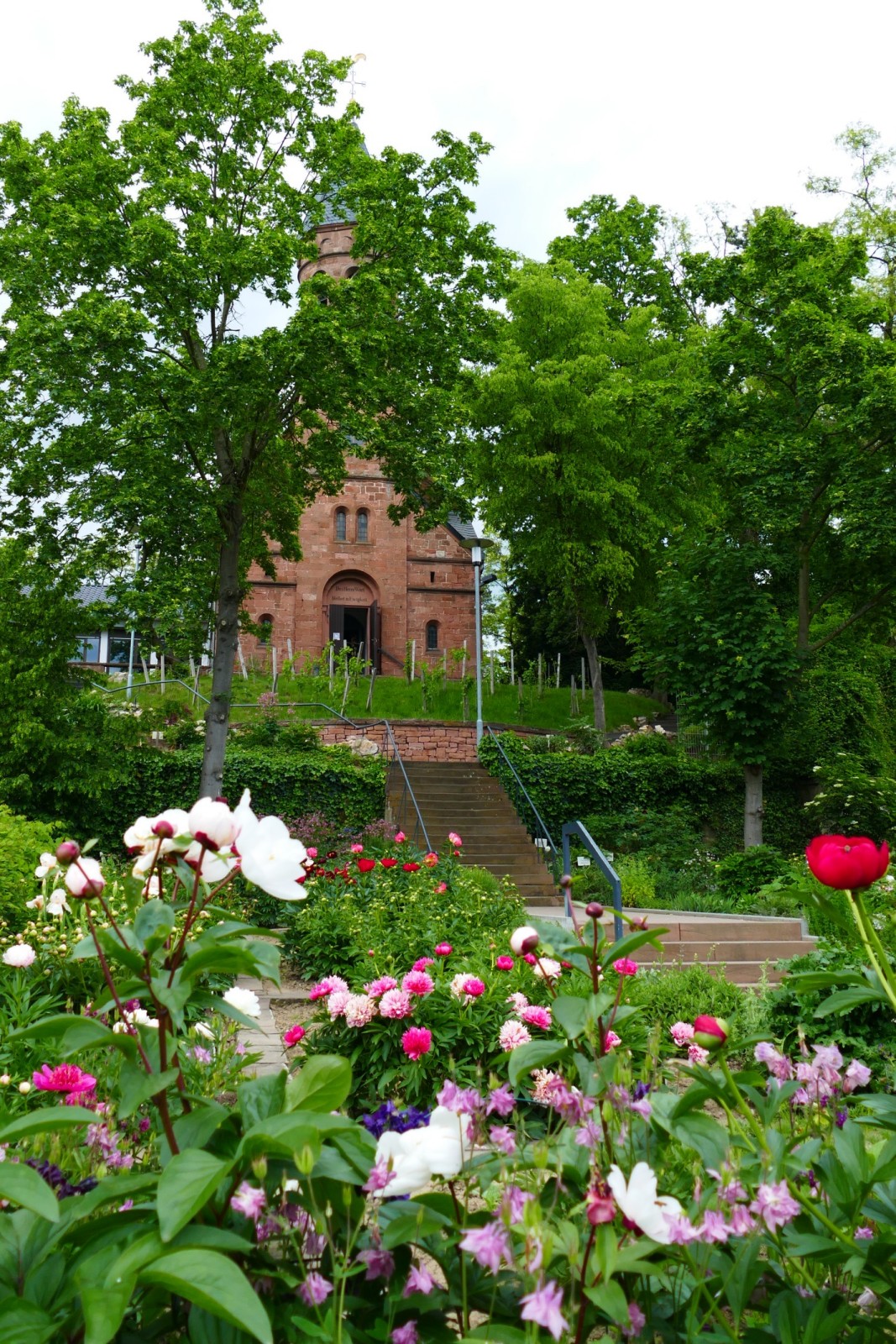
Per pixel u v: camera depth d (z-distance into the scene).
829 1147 2.11
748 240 21.00
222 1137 1.82
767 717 18.64
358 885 10.87
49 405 15.57
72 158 16.20
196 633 16.25
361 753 23.55
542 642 39.22
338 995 5.23
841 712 21.36
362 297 16.09
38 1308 1.52
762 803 19.69
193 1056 3.62
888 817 17.56
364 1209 1.74
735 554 19.48
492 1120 2.38
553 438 25.34
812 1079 2.31
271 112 17.33
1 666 14.22
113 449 15.86
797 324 18.91
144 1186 1.68
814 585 21.91
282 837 1.98
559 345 25.70
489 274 19.25
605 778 20.48
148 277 15.98
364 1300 1.72
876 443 18.92
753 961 10.48
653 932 1.91
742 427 20.27
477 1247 1.46
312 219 17.89
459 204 18.64
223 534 17.22
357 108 18.20
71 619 15.12
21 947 3.71
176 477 15.95
